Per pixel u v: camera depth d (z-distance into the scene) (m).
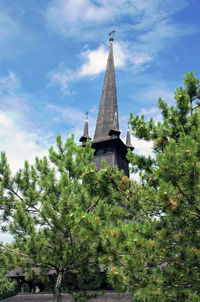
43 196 12.40
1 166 12.05
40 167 13.90
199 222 6.91
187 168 5.65
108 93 39.44
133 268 5.89
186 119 8.40
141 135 9.08
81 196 9.71
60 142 14.34
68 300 17.66
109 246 5.95
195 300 5.81
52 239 10.59
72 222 6.35
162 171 5.89
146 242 5.90
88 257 10.96
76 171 12.91
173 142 5.94
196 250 5.90
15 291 34.72
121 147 33.91
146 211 7.91
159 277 5.93
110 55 43.62
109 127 35.88
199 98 8.95
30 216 10.70
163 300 5.88
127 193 7.45
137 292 5.87
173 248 6.56
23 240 11.12
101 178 7.23
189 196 6.28
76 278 12.85
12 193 12.37
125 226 6.32
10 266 11.24
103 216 7.76
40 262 10.93
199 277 5.96
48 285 12.68
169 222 7.28
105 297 16.83
